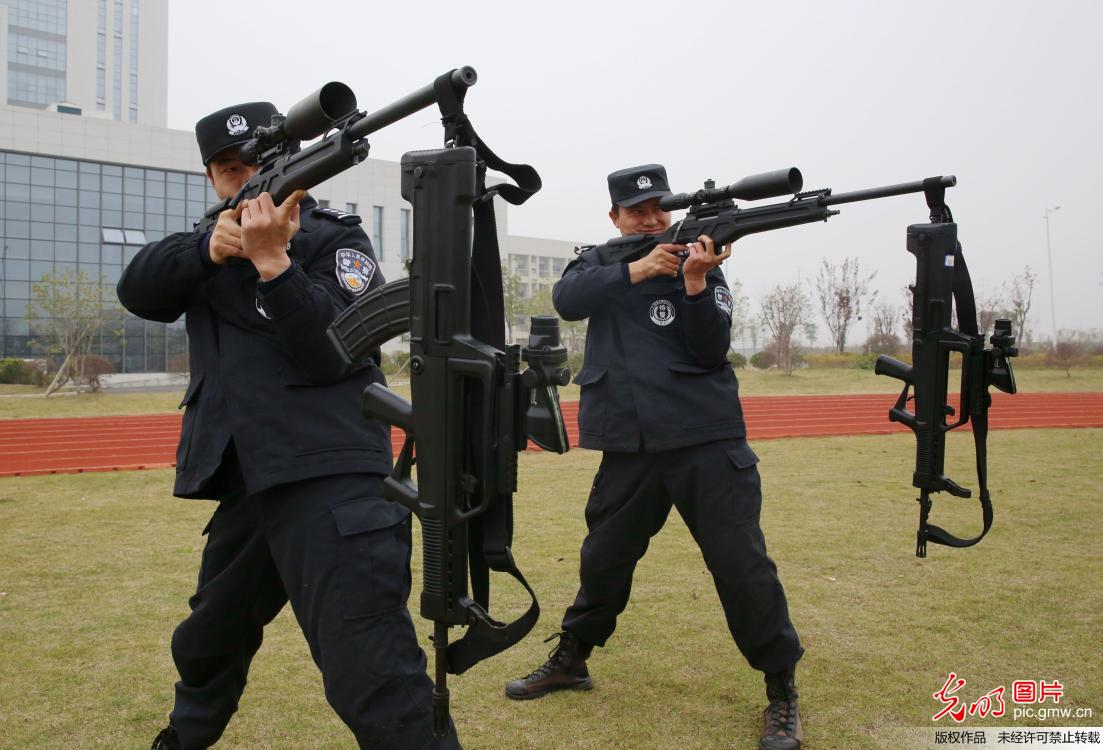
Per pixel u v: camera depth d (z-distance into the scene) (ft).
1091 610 13.83
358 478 6.91
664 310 10.59
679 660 12.00
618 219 12.02
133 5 227.81
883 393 77.36
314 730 9.88
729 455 10.05
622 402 10.46
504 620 13.89
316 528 6.67
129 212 135.23
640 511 10.52
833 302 123.95
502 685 11.25
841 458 33.47
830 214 10.12
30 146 127.24
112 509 23.43
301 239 7.31
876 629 13.01
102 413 63.57
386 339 6.61
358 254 7.55
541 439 6.24
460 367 5.83
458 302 5.83
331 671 6.50
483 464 5.88
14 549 18.58
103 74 221.87
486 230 6.14
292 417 6.90
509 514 6.16
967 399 10.14
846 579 15.72
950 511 22.11
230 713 7.88
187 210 139.85
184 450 7.37
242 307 7.23
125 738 9.63
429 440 5.97
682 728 9.88
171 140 137.69
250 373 7.05
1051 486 25.88
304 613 6.76
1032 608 13.94
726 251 10.43
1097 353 130.41
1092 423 47.60
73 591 15.34
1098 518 21.02
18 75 208.44
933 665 11.60
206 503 24.36
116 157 133.08
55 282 97.14
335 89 6.13
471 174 5.74
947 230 9.94
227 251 6.83
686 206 10.94
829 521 20.95
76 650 12.39
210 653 7.54
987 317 113.60
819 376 100.99
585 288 10.67
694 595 14.97
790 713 9.50
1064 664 11.60
